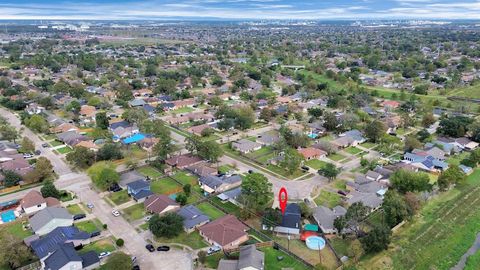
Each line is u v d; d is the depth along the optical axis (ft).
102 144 570.87
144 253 318.24
